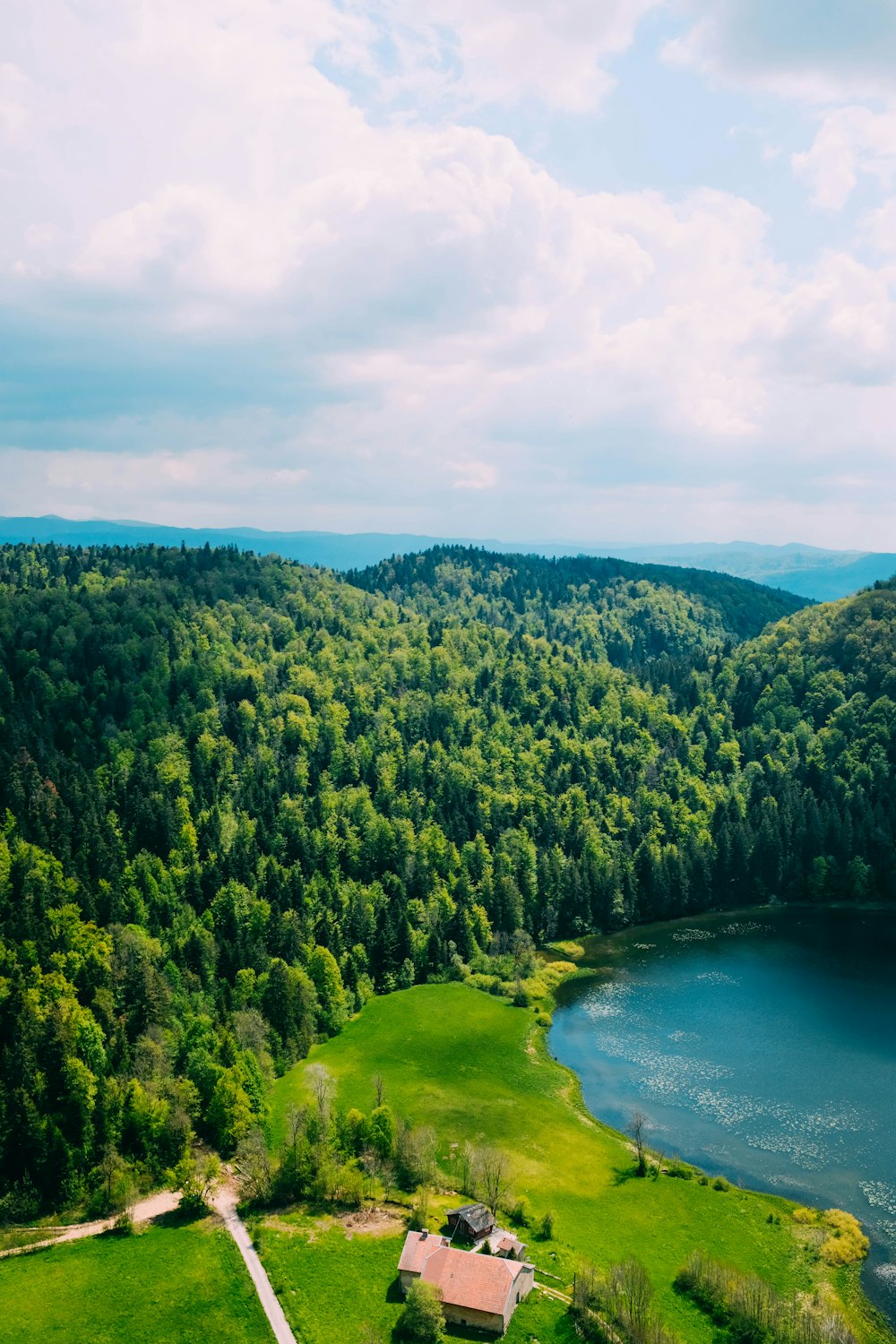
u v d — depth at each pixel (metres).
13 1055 100.25
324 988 151.12
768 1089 125.50
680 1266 88.00
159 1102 100.56
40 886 143.25
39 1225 91.06
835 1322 78.31
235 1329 75.69
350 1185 94.31
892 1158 108.69
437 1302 76.25
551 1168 106.00
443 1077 129.75
